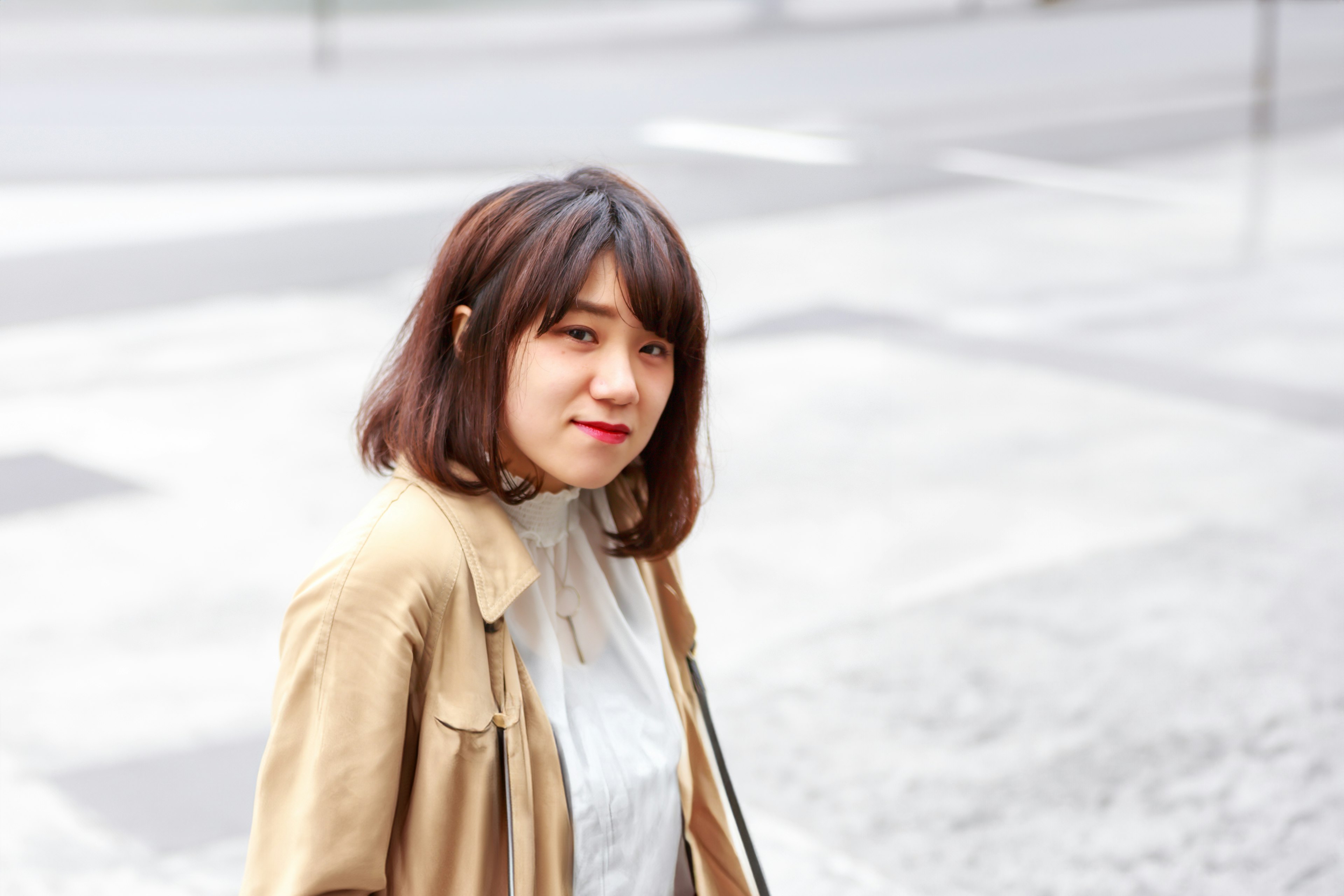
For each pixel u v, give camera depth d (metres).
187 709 4.16
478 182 12.05
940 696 4.24
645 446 1.78
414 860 1.58
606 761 1.71
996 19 23.72
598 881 1.68
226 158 13.11
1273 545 5.34
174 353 7.90
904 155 13.55
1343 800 3.66
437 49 21.16
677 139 14.08
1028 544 5.43
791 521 5.69
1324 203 11.60
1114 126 14.77
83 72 18.08
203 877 3.36
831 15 24.83
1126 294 9.27
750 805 3.67
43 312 8.63
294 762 1.53
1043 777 3.80
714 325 8.64
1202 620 4.71
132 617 4.75
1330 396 7.22
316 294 9.09
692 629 1.99
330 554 1.57
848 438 6.71
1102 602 4.88
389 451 1.72
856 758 3.90
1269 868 3.38
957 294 9.29
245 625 4.71
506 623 1.66
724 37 22.58
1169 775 3.80
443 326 1.60
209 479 6.07
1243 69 17.94
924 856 3.45
